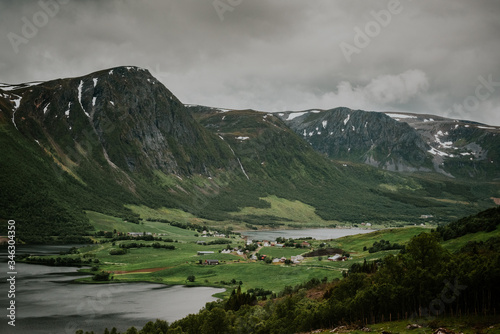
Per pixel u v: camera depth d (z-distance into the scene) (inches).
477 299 3430.1
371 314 3796.8
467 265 3745.1
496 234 6899.6
